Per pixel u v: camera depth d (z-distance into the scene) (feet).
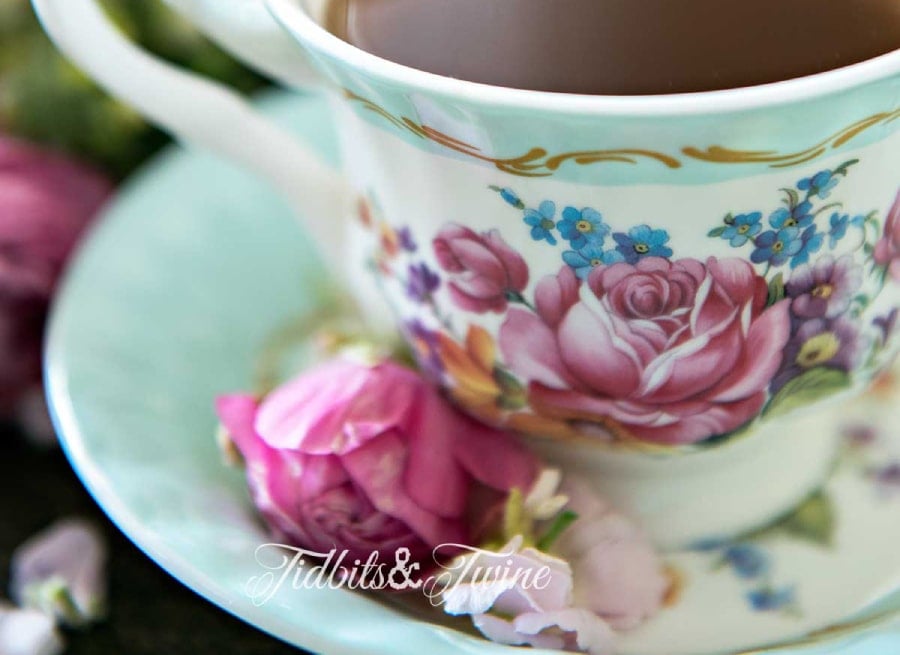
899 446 0.81
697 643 0.73
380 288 0.81
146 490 0.77
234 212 0.95
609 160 0.66
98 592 0.86
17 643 0.83
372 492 0.73
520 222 0.70
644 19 0.71
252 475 0.76
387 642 0.69
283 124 1.02
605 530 0.75
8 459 0.96
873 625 0.71
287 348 0.89
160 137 1.06
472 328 0.74
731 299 0.70
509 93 0.64
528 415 0.76
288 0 0.72
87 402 0.82
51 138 1.04
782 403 0.74
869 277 0.72
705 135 0.64
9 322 0.94
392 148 0.71
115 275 0.90
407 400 0.75
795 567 0.76
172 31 1.02
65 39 0.80
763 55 0.69
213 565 0.73
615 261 0.69
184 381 0.86
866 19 0.70
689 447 0.75
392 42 0.73
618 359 0.72
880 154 0.68
